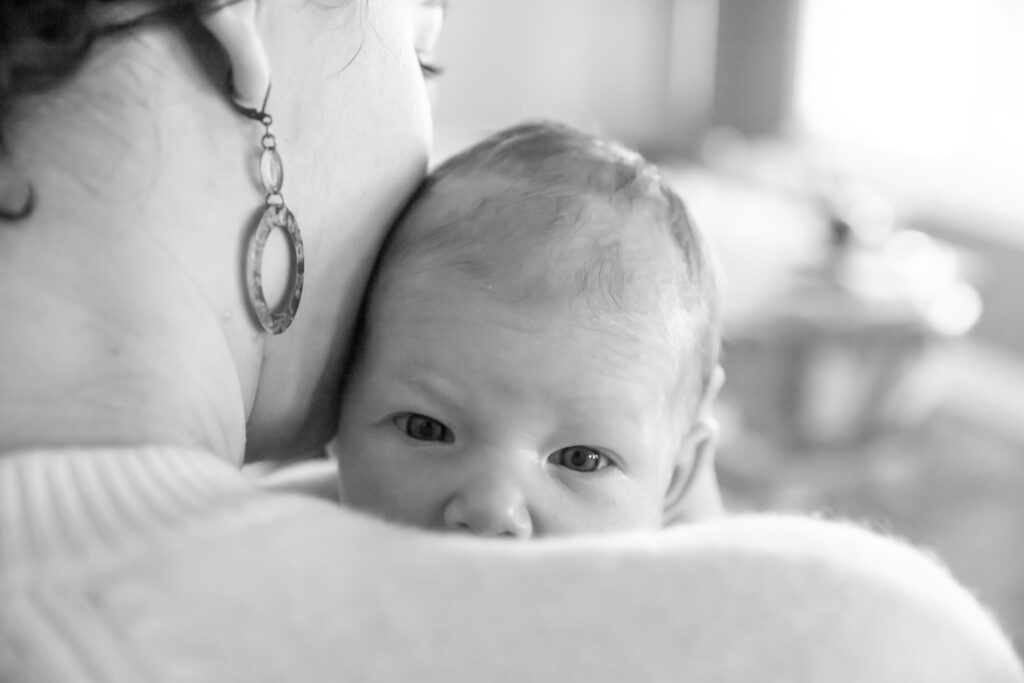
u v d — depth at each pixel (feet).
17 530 1.59
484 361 2.67
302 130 2.06
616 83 16.48
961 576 8.27
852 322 8.34
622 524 2.82
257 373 2.10
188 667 1.50
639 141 15.71
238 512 1.69
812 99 14.90
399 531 1.75
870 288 8.74
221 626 1.54
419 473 2.72
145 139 1.82
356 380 2.80
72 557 1.58
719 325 3.24
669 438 2.98
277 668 1.52
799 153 14.62
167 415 1.81
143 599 1.54
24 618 1.50
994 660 1.75
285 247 2.03
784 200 11.69
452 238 2.77
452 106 15.57
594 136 3.23
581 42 16.07
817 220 10.14
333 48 2.09
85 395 1.76
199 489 1.72
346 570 1.64
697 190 12.03
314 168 2.09
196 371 1.86
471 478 2.68
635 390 2.79
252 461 2.65
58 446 1.74
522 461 2.70
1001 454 10.41
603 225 2.84
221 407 1.94
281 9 1.98
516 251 2.74
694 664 1.60
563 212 2.82
